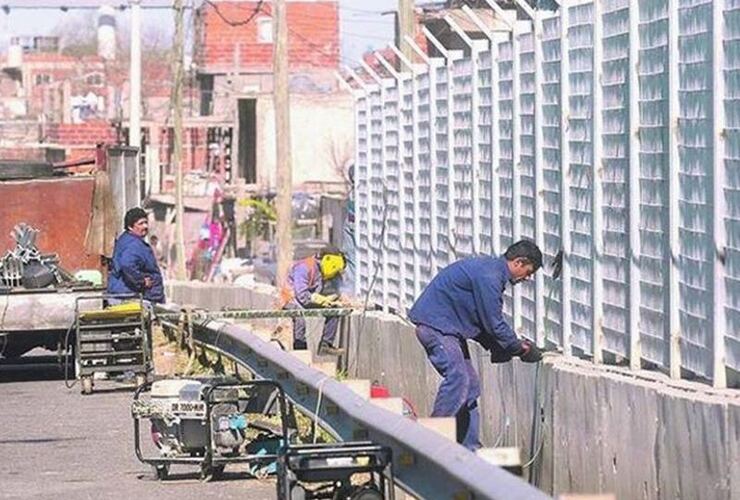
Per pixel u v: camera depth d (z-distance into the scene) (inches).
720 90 728.3
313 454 692.7
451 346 930.1
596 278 909.8
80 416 1291.8
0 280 1632.6
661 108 810.8
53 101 6417.3
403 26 1732.3
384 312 1542.8
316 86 6151.6
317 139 4992.6
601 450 807.7
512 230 1106.7
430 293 938.7
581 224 950.4
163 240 4783.5
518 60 1083.3
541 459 916.0
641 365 845.2
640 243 841.5
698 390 724.0
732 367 717.9
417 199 1416.1
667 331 804.0
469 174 1233.4
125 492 898.7
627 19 861.8
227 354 1268.5
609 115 893.8
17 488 918.4
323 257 1529.3
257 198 4717.0
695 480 685.3
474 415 941.2
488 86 1175.6
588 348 934.4
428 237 1381.6
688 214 773.9
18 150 4840.1
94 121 5502.0
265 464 936.9
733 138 715.4
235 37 6087.6
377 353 1448.1
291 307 1531.7
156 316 1526.8
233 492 893.8
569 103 970.7
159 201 4739.2
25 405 1386.6
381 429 664.4
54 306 1631.4
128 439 1133.7
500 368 1018.7
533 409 937.5
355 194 1713.8
